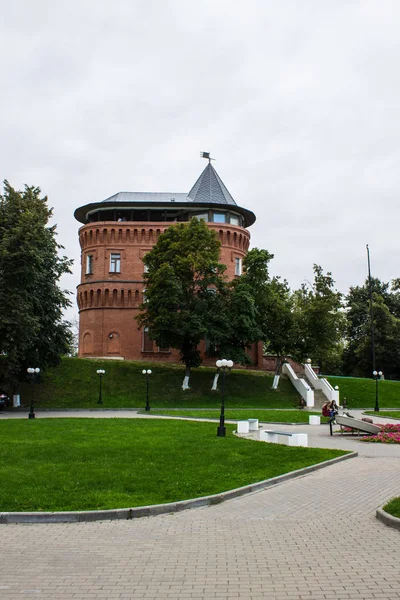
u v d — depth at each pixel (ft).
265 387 179.01
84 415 120.98
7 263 124.06
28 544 28.35
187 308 168.35
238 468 48.88
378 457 60.80
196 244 169.99
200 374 184.44
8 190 135.95
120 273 209.46
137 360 202.28
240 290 171.12
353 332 292.40
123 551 27.12
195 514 34.60
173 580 23.17
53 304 148.15
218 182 222.69
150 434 73.67
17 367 137.69
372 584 22.57
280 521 32.83
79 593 21.79
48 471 45.39
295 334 178.09
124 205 214.48
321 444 73.15
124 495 37.55
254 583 22.76
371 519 33.22
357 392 182.09
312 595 21.45
